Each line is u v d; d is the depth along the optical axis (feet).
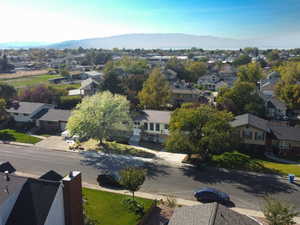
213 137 122.42
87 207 87.76
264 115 213.25
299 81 274.77
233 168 126.72
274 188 107.04
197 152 129.08
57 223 66.18
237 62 559.79
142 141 173.06
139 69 361.51
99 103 153.89
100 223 78.33
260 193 102.89
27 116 199.11
